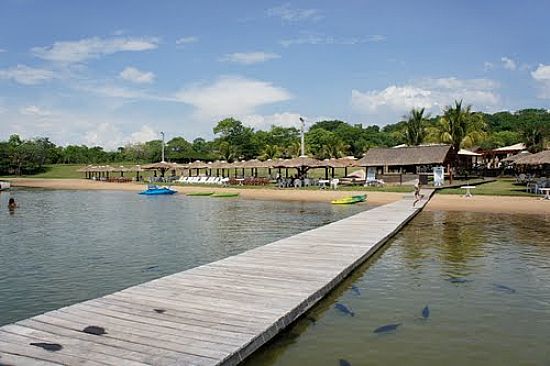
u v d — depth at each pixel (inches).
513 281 428.1
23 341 241.6
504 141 3282.5
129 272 489.4
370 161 1811.0
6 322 340.8
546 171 1943.9
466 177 2209.6
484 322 322.3
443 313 340.2
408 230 738.8
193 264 525.0
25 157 3503.9
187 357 224.8
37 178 3265.3
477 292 393.4
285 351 273.3
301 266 424.8
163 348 235.0
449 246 598.9
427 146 1765.5
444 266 486.9
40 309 370.3
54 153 4028.1
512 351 275.6
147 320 275.7
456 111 2209.6
